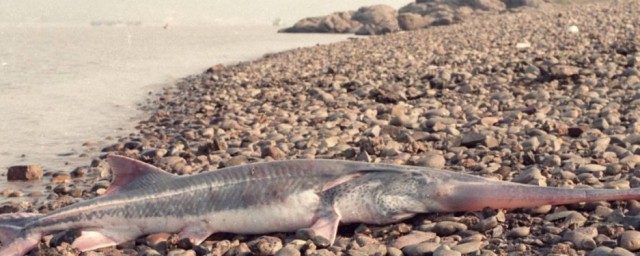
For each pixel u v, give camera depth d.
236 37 80.69
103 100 23.27
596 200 7.82
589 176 9.33
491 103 16.41
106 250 8.15
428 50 33.69
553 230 7.36
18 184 12.20
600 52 23.78
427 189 8.01
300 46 56.44
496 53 28.56
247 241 8.12
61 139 16.53
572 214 7.64
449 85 19.47
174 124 17.50
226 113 18.44
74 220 8.24
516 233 7.37
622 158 10.41
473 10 94.19
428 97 18.19
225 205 8.17
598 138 11.76
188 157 13.00
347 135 13.84
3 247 8.09
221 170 8.44
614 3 67.38
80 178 12.43
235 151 13.03
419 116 15.51
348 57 33.62
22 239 8.16
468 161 10.70
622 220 7.39
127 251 8.01
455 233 7.62
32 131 17.59
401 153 11.61
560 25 44.41
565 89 17.80
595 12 56.03
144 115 19.88
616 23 40.72
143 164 8.55
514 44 32.81
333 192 8.07
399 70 24.81
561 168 9.88
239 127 15.76
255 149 13.20
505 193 7.92
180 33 102.00
